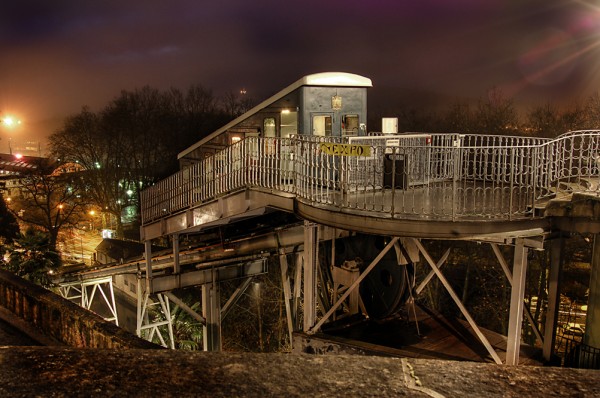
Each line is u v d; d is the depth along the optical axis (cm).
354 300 1434
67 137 6475
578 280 3288
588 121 3406
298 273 1939
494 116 4138
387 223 1001
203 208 1684
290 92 1669
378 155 1414
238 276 2106
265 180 1361
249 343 3381
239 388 188
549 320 1109
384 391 184
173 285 1939
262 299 3328
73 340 768
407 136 1438
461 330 1313
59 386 190
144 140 7019
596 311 1127
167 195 1959
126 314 4816
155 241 5500
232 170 1508
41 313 864
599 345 1117
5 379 194
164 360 212
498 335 1272
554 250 1080
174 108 7550
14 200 8312
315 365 207
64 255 6769
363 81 1683
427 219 981
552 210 970
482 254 3344
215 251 1973
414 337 1275
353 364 207
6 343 830
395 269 1357
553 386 186
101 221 7988
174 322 3306
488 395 180
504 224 965
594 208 912
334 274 1484
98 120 6850
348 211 1065
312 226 1212
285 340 3138
